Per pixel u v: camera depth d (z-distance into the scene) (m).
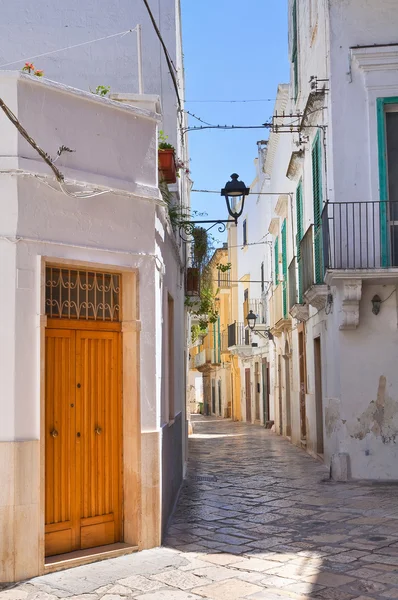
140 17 11.91
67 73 11.77
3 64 11.73
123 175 7.50
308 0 15.20
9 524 6.09
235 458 16.31
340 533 7.82
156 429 7.50
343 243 12.35
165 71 11.81
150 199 7.66
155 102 8.01
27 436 6.28
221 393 42.31
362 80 12.61
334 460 12.17
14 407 6.23
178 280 12.64
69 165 6.95
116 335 7.43
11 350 6.29
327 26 12.79
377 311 12.36
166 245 9.66
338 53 12.71
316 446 15.56
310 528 8.15
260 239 29.67
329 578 6.07
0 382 6.25
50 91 6.80
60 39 11.84
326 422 13.91
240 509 9.53
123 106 7.51
